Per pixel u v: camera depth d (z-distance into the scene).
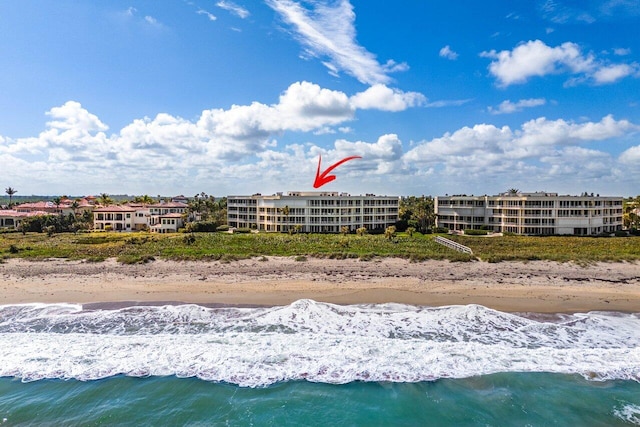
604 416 16.36
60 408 16.73
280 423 16.00
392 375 19.11
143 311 27.36
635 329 24.42
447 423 15.97
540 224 79.06
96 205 113.62
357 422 16.03
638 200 127.56
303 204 83.69
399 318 26.02
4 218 87.88
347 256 45.22
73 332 23.72
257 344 22.06
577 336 23.41
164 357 20.66
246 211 92.44
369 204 90.06
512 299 30.03
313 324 24.97
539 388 18.12
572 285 33.66
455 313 26.86
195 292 31.83
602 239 66.62
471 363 20.17
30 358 20.50
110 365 19.89
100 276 36.44
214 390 18.03
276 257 45.09
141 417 16.25
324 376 19.05
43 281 34.75
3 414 16.30
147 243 55.91
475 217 87.94
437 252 48.00
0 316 26.39
